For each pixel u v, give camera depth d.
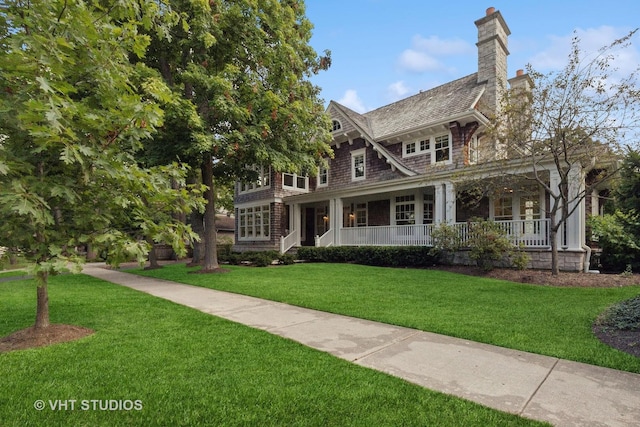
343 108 18.28
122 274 12.34
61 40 3.45
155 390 2.81
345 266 13.18
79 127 3.76
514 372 3.25
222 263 16.33
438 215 12.81
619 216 10.77
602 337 4.37
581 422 2.38
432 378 3.11
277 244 19.11
